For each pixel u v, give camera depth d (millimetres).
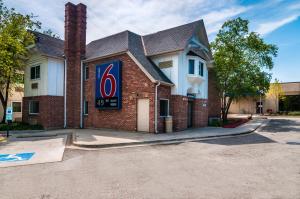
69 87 19281
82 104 19094
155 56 17125
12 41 17641
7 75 19141
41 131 16641
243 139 12648
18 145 10953
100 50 19203
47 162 7617
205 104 19688
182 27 17578
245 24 21953
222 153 8906
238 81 22234
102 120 17500
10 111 14016
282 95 40812
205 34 19141
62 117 18828
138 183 5480
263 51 21828
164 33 18422
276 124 22281
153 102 14398
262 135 14422
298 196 4641
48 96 18000
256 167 6855
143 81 14953
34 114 19297
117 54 16516
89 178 5887
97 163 7449
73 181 5660
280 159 7855
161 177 5934
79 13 19547
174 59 16062
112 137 12641
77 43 19500
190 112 18484
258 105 42906
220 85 22906
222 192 4875
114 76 16469
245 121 24781
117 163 7430
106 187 5223
